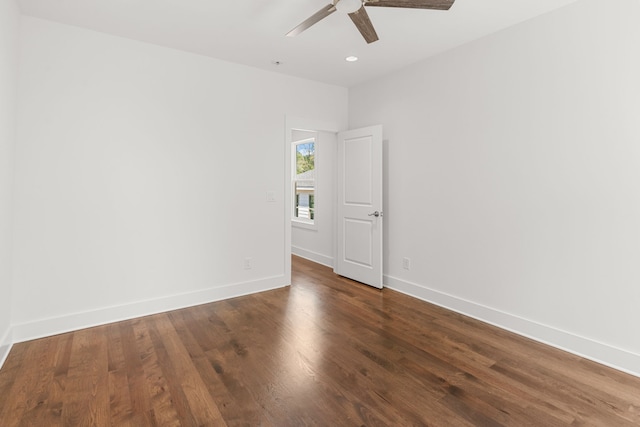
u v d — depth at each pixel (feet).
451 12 8.29
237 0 7.79
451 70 10.54
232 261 11.92
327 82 13.78
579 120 7.83
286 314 10.32
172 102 10.53
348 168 14.05
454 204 10.59
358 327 9.37
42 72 8.63
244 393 6.34
